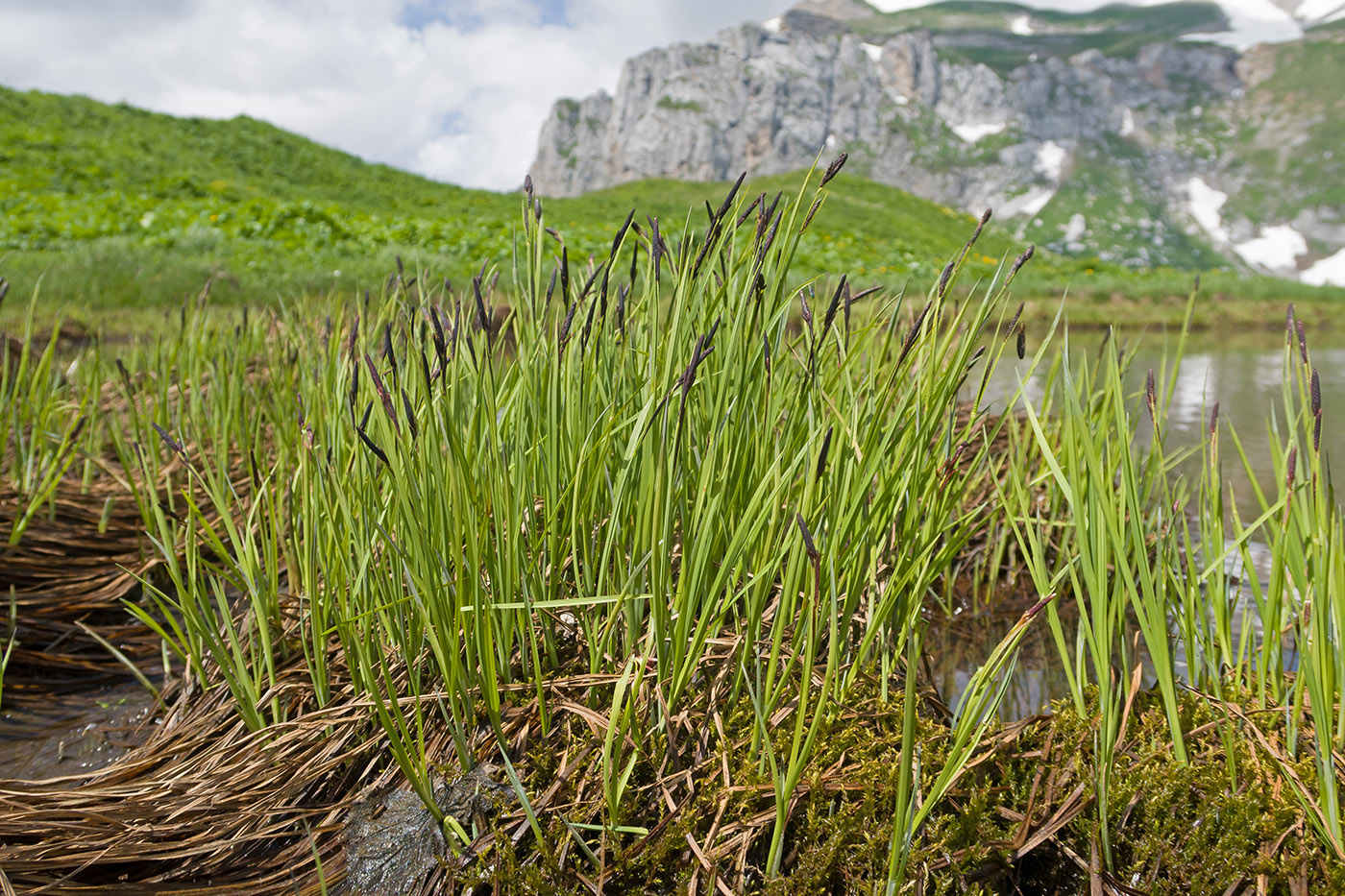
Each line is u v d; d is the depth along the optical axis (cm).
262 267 969
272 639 173
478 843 115
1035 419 115
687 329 139
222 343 345
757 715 108
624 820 116
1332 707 108
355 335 152
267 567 174
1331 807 104
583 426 143
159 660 203
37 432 264
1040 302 1194
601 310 139
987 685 119
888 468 130
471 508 123
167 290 748
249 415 301
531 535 140
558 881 109
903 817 96
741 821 115
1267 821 110
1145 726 131
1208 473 162
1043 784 122
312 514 154
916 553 135
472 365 145
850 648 152
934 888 109
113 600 217
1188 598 138
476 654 136
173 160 2325
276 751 144
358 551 147
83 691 189
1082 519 114
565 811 118
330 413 160
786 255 137
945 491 134
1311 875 106
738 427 131
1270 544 134
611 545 134
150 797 137
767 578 123
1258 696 137
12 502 239
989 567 249
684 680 123
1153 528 211
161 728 166
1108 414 149
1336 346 884
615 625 148
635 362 158
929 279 1284
